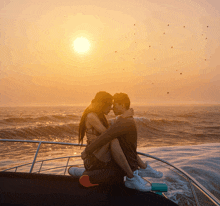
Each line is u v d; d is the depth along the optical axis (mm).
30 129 19391
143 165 2389
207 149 8609
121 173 2139
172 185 4375
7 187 2100
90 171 2154
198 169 5410
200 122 31062
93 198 1965
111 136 2020
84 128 2236
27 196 1951
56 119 29844
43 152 11797
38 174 2377
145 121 25672
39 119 28922
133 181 2131
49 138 17938
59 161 8297
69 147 13234
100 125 2131
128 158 2104
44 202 1862
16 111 53625
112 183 2148
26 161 8977
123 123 2057
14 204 1815
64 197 1957
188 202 3721
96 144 2039
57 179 2318
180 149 8656
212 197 2057
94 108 2195
